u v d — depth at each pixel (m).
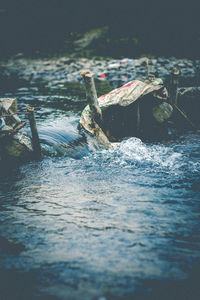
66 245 4.56
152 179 6.77
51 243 4.61
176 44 25.08
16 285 3.82
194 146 8.94
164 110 9.67
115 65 20.22
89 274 3.97
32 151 7.82
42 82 17.83
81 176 7.00
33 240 4.70
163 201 5.80
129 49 24.66
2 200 5.95
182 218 5.22
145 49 24.69
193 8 27.06
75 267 4.10
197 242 4.59
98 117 8.77
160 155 8.22
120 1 29.55
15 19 31.86
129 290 3.71
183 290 3.70
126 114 9.40
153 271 4.01
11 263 4.20
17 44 29.69
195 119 10.78
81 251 4.42
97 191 6.25
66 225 5.07
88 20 30.77
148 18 28.20
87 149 8.48
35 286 3.80
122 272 3.99
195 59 22.06
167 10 27.81
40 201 5.89
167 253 4.35
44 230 4.94
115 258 4.26
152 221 5.14
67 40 28.56
